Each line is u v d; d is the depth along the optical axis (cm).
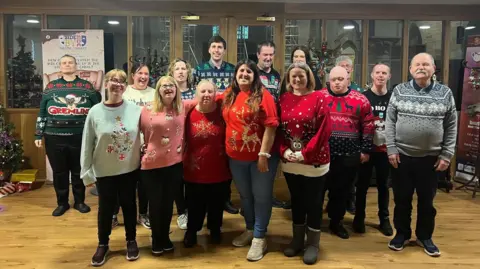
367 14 500
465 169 490
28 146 493
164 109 274
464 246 310
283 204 407
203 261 281
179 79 329
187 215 316
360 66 511
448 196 448
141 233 331
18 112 489
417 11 502
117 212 347
